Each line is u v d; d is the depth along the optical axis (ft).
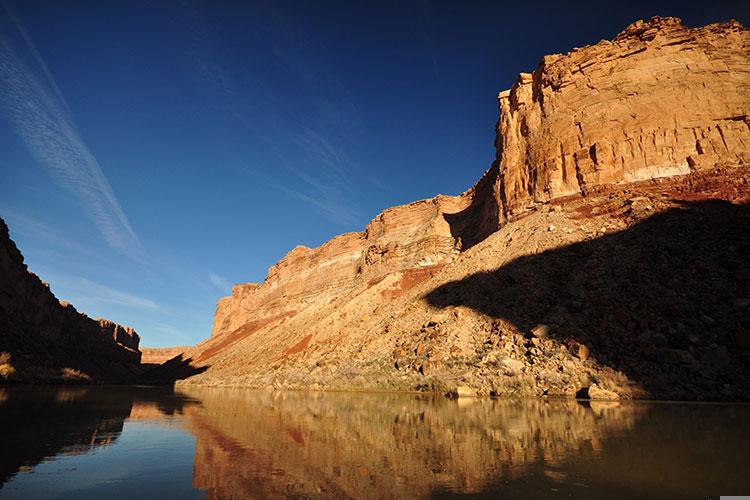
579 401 55.52
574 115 127.95
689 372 58.54
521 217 128.57
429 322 99.04
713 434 29.86
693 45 120.78
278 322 250.37
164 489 18.90
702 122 110.32
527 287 91.25
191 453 27.20
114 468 22.94
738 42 118.11
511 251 109.91
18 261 239.30
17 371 154.40
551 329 75.20
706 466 21.27
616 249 89.92
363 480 20.16
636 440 28.17
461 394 68.64
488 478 20.12
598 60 129.80
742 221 85.56
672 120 113.29
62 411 52.70
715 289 71.41
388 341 107.04
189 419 46.21
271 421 43.47
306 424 40.60
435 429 35.45
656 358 61.82
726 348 60.54
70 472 21.90
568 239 100.89
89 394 96.43
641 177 111.14
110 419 45.80
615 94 123.44
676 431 31.19
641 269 80.53
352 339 124.06
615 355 65.41
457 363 81.20
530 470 21.31
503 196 140.56
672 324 66.85
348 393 86.28
